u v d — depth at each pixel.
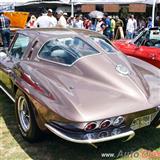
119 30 16.64
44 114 3.47
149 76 4.31
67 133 3.31
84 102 3.35
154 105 3.63
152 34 7.02
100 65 3.93
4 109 5.28
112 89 3.65
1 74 5.21
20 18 15.07
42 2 20.86
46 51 4.25
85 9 23.34
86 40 4.36
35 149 3.92
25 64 4.19
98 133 3.31
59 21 12.57
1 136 4.27
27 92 3.72
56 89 3.52
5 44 11.85
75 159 3.71
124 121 3.42
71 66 3.92
